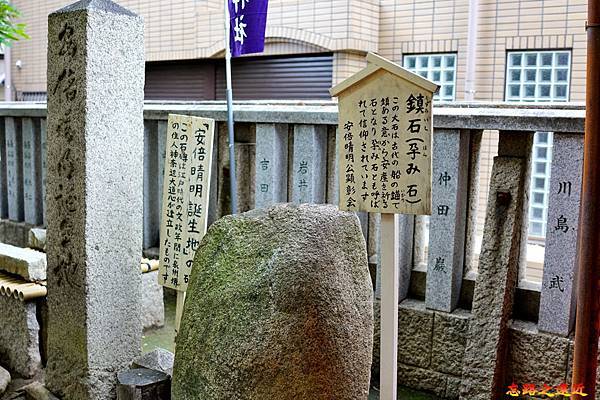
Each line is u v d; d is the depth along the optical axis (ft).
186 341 10.12
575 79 21.17
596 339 7.57
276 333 9.02
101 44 11.78
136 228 12.82
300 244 9.30
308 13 25.29
